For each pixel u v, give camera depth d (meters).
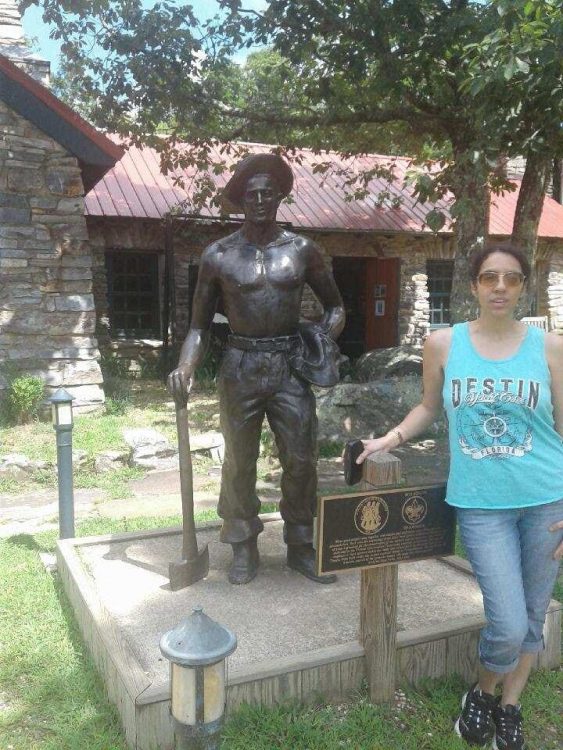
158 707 2.60
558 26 5.46
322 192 13.73
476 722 2.72
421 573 3.87
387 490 2.66
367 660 2.95
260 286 3.52
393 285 13.62
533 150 7.37
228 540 3.76
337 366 3.67
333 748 2.64
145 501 6.00
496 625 2.43
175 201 11.93
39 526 5.32
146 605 3.44
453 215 7.56
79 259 8.71
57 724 2.83
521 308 8.52
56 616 3.69
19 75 8.16
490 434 2.39
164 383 11.26
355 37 7.89
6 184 8.31
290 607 3.44
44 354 8.60
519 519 2.48
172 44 8.59
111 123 9.82
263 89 10.49
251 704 2.80
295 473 3.68
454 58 7.99
